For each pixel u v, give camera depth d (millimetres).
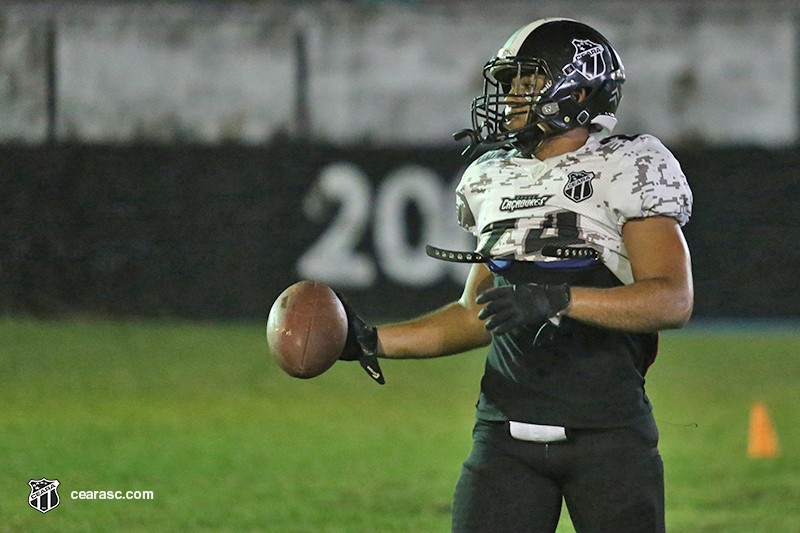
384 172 52094
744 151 52281
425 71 53250
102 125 52344
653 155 10633
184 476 23391
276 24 52969
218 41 52750
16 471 23562
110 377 36781
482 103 11727
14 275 50844
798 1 53281
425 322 11812
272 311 11531
